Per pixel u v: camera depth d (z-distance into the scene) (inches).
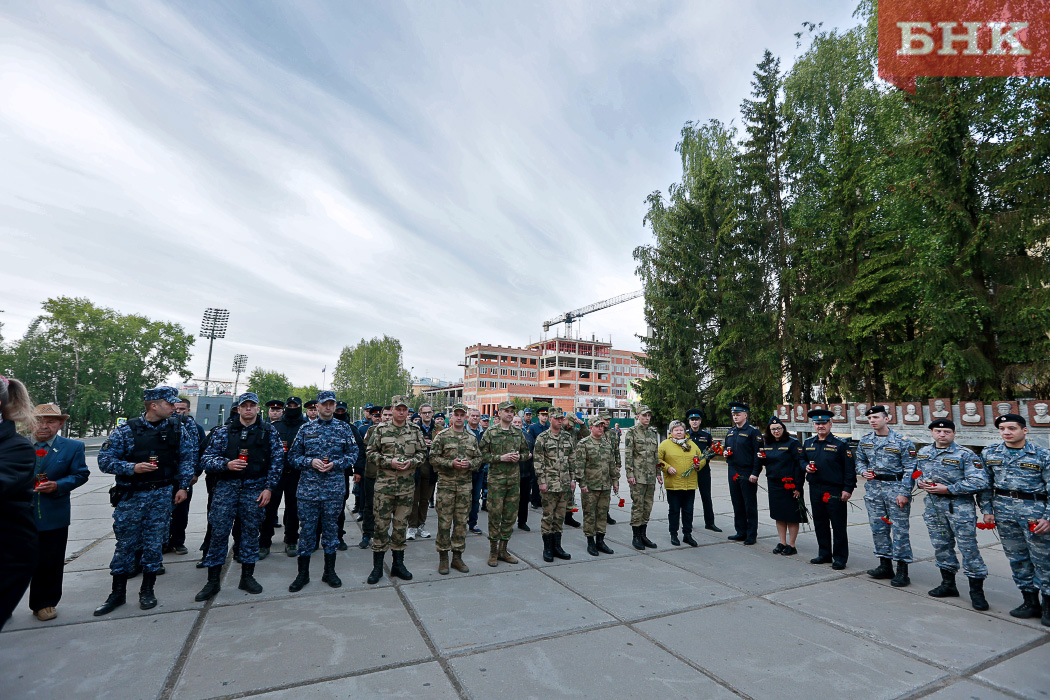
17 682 116.7
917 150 586.6
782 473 251.1
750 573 218.2
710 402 860.0
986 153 546.6
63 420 161.8
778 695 115.8
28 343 1875.0
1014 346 553.9
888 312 655.8
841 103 810.2
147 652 133.6
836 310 737.6
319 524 200.1
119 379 1987.0
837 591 195.0
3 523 76.5
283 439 250.7
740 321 812.6
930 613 172.1
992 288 582.2
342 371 3656.5
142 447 171.8
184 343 2167.8
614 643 143.4
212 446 184.4
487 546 264.4
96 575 203.3
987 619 166.7
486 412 3693.4
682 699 113.2
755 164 852.0
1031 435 475.5
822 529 237.1
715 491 475.8
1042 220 522.6
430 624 155.6
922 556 247.8
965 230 559.2
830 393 801.6
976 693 118.0
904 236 667.4
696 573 217.0
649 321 938.1
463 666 127.6
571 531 305.0
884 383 761.0
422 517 293.4
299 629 150.6
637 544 262.5
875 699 114.3
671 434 279.7
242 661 128.9
